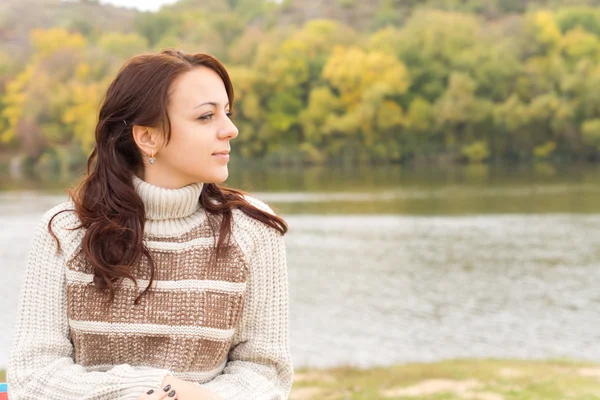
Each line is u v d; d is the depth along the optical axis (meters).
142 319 1.68
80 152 52.66
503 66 54.38
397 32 60.78
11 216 28.30
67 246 1.72
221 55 60.81
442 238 22.67
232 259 1.72
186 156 1.69
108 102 1.72
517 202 31.66
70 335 1.75
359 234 23.81
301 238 23.08
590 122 51.34
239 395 1.68
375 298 14.93
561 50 57.19
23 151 58.75
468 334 12.06
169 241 1.73
